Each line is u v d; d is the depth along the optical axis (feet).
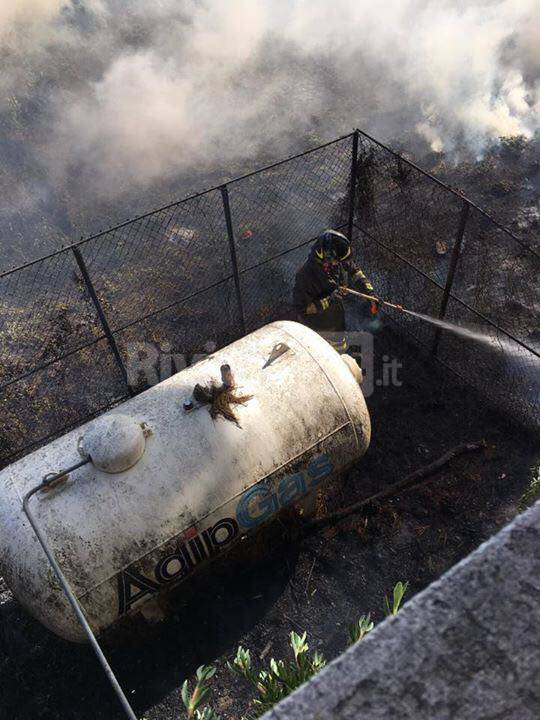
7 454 20.31
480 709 3.01
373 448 19.71
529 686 3.04
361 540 17.57
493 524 17.63
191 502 13.89
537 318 21.42
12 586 13.46
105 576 13.26
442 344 21.59
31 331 23.21
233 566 17.15
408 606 3.38
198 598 16.67
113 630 15.90
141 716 14.90
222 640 15.98
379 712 3.07
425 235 23.04
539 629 3.20
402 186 21.98
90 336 22.98
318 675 3.24
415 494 18.40
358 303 23.73
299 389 15.37
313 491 16.10
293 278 24.38
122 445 13.43
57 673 15.66
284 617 16.33
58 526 13.17
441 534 17.57
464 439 19.70
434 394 20.98
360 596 16.62
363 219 22.66
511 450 19.17
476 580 3.39
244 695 15.08
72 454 14.25
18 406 21.29
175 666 15.62
